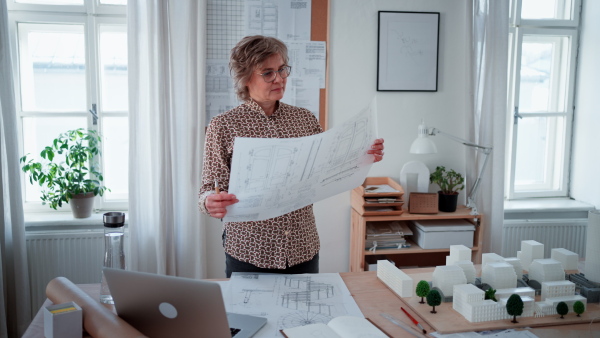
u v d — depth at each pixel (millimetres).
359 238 2953
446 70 3199
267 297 1550
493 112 3105
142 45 2801
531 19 3432
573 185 3596
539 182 3627
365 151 1642
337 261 3244
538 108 3576
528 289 1532
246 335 1284
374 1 3084
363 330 1311
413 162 3135
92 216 3059
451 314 1442
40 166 2896
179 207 2930
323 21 3049
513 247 3354
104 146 3166
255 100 1777
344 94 3135
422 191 3131
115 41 3109
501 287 1574
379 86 3145
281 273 1806
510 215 3379
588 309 1500
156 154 2826
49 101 3123
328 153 1548
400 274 1596
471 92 3127
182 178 2906
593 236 1636
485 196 3150
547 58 3537
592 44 3406
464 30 3176
